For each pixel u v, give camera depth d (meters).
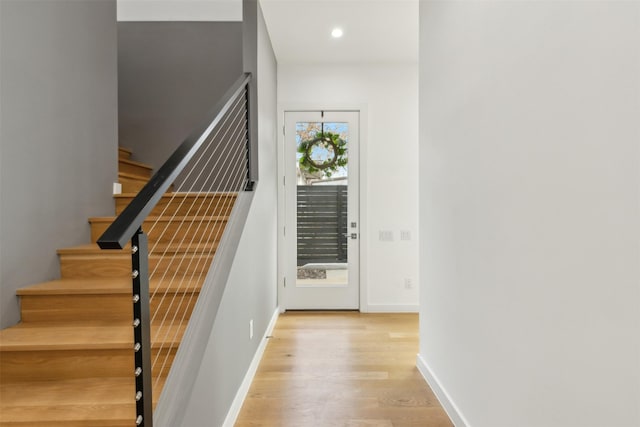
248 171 2.49
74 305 1.71
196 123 3.71
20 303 1.69
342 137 3.79
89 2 2.29
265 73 2.88
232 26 3.76
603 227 0.83
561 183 0.97
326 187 3.81
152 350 1.49
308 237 3.82
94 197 2.35
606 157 0.82
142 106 3.71
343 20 2.84
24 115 1.75
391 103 3.73
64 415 1.21
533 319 1.11
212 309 1.53
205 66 3.73
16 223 1.69
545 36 1.03
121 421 1.18
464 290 1.63
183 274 1.98
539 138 1.07
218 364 1.57
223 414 1.65
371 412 1.89
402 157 3.75
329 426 1.78
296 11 2.70
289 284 3.83
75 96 2.15
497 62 1.31
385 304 3.77
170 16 3.65
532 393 1.12
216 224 2.26
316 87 3.72
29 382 1.43
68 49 2.09
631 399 0.76
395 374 2.32
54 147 1.96
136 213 0.93
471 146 1.54
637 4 0.74
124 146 3.69
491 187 1.37
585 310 0.89
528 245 1.13
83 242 2.22
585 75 0.88
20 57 1.73
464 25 1.61
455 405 1.76
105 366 1.46
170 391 1.21
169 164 1.19
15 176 1.69
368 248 3.77
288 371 2.38
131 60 3.73
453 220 1.75
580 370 0.91
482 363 1.46
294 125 3.78
